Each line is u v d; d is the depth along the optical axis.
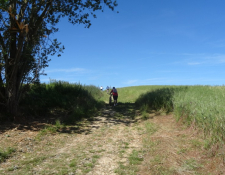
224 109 6.45
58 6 10.33
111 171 4.57
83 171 4.56
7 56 8.65
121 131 8.34
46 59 9.94
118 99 22.61
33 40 9.46
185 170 4.30
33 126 8.40
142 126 8.85
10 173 4.42
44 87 13.83
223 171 4.11
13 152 5.67
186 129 7.27
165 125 8.27
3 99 9.12
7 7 8.29
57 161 5.18
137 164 4.92
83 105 13.03
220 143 5.05
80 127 9.07
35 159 5.24
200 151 5.22
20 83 9.73
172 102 10.25
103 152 5.91
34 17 9.38
